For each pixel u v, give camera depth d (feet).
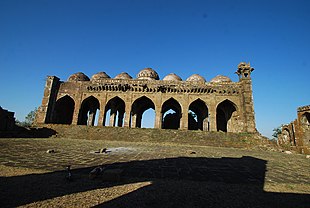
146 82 90.89
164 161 25.99
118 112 112.98
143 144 54.65
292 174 21.81
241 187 15.28
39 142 46.91
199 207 10.78
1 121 63.10
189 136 67.72
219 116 101.50
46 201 10.78
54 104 92.02
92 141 57.98
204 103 88.99
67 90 94.27
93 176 15.79
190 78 101.14
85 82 94.17
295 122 62.64
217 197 12.59
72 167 20.04
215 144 60.85
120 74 105.09
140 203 10.93
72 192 12.41
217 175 19.24
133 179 16.15
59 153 29.96
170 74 104.99
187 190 13.75
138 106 102.22
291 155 45.16
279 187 15.84
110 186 13.97
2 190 12.21
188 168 21.94
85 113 109.91
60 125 76.69
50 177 15.83
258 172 21.84
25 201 10.68
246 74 86.89
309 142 57.21
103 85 92.22
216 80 98.02
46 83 92.12
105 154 30.89
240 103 83.71
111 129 74.13
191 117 115.96
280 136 84.48
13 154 26.89
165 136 67.87
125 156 29.22
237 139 64.49
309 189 15.71
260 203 11.85
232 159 31.78
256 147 57.93
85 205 10.41
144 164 23.03
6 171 17.17
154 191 13.15
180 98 88.38
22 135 63.26
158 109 87.81
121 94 91.71
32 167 19.22
